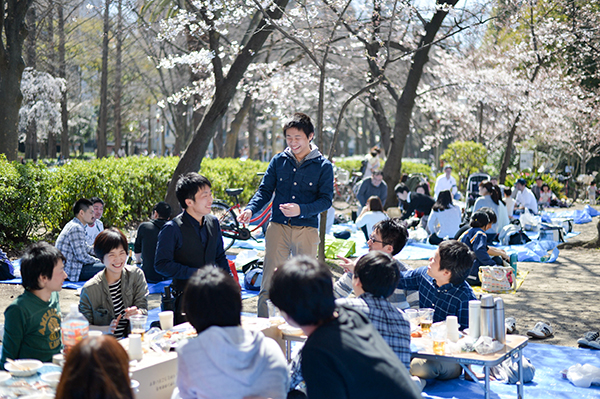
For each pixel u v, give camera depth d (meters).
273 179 5.26
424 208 12.48
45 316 3.50
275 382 2.43
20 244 9.52
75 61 31.44
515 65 20.27
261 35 10.09
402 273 4.62
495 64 21.16
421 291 4.44
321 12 10.94
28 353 3.44
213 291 2.42
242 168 17.05
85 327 3.16
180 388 2.41
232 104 30.64
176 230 4.42
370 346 2.26
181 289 4.46
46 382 2.73
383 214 10.45
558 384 4.36
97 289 4.19
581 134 26.55
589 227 14.95
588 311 6.66
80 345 1.92
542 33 16.70
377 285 3.15
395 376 2.20
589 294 7.55
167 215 7.79
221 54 10.88
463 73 19.80
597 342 5.31
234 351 2.35
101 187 10.88
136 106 41.66
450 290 4.26
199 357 2.35
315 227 5.23
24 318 3.41
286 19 9.55
